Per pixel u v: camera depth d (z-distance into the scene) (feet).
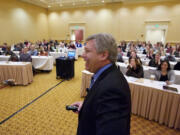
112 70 1.77
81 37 40.16
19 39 33.09
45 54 16.76
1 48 24.48
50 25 43.29
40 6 39.17
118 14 34.99
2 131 5.87
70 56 13.39
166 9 31.09
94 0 32.86
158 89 6.12
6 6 29.07
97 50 1.73
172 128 6.20
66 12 40.37
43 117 6.95
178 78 8.95
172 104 5.91
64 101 8.69
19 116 6.99
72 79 13.28
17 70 11.02
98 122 1.37
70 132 5.89
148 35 35.65
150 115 6.63
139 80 7.33
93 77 2.14
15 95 9.44
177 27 31.01
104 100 1.44
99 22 37.17
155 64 11.36
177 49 20.34
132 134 5.82
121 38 36.06
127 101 1.50
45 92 10.05
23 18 33.76
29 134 5.73
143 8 32.78
